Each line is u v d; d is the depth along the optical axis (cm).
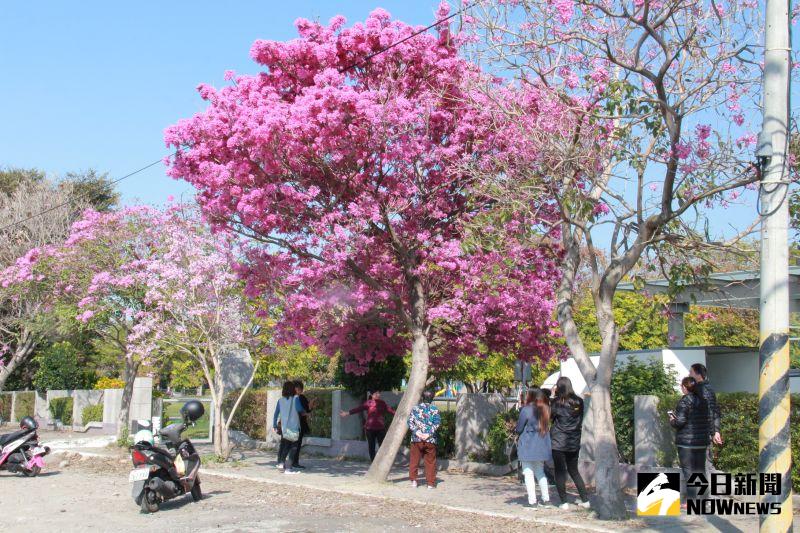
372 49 1353
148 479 1106
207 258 1731
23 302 3067
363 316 1475
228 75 1349
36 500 1226
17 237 3177
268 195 1287
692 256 1115
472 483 1411
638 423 1295
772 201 773
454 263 1364
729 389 2017
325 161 1294
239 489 1347
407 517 1052
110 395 2730
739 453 1154
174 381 2908
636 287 1094
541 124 1183
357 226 1299
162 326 1761
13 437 1550
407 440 1830
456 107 1366
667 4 1065
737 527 942
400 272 1475
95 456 1884
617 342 1046
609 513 1004
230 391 2609
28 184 3791
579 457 1425
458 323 1499
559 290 1132
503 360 2503
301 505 1163
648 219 1034
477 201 1357
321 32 1357
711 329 2589
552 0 1192
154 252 2016
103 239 2025
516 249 1207
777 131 781
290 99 1374
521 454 1124
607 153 1138
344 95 1231
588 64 1203
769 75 790
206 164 1296
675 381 1503
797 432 1089
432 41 1352
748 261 1115
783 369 756
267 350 1828
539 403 1124
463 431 1662
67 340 3497
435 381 1584
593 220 1077
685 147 1023
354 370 1742
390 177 1362
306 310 1420
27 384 3953
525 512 1072
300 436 1611
